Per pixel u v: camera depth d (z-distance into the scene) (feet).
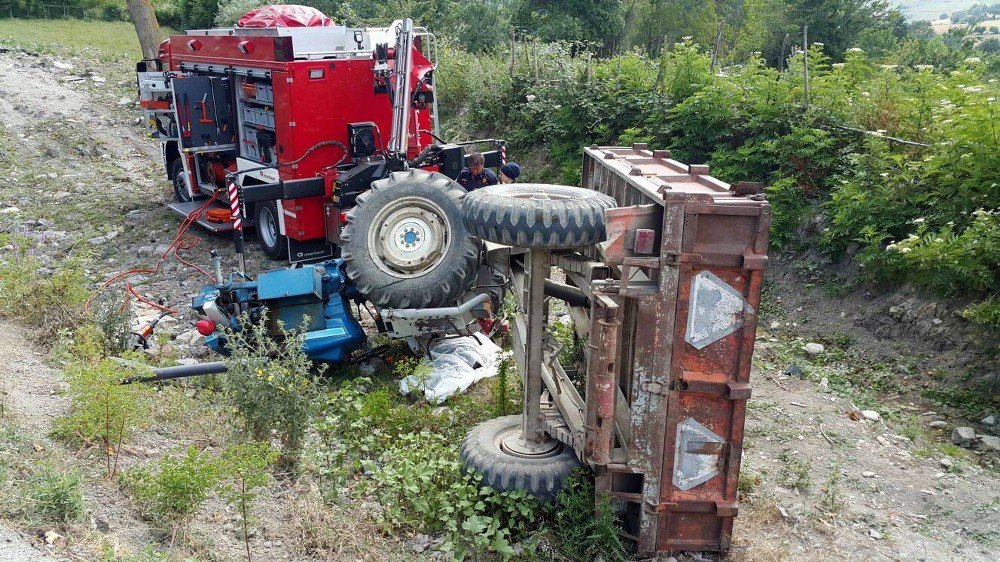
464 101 57.21
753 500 17.10
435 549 15.34
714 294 13.92
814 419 20.93
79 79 69.15
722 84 34.04
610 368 14.17
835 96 32.07
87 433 16.48
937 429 20.36
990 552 15.43
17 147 53.16
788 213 29.86
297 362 18.89
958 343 22.30
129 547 13.30
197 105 36.58
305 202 32.30
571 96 42.70
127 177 48.80
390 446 18.76
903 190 26.11
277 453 15.96
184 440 18.22
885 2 104.53
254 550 14.47
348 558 14.66
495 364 23.27
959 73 28.68
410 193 22.45
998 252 21.54
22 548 12.19
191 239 37.93
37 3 112.78
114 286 30.42
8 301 24.34
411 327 23.20
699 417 14.48
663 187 14.44
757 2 106.11
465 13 90.27
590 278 14.98
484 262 23.22
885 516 16.65
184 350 24.12
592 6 105.09
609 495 14.89
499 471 16.03
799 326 26.40
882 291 25.54
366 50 33.53
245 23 35.70
